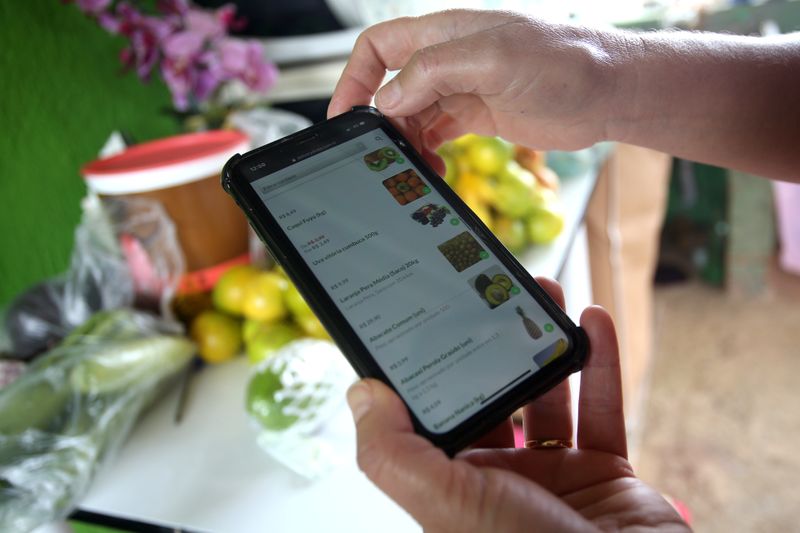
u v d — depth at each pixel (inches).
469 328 15.4
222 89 39.4
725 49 18.6
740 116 18.6
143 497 20.5
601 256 39.3
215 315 26.7
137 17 33.4
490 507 11.5
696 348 55.9
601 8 44.8
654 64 18.1
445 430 14.1
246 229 28.5
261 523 18.9
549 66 17.2
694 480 44.4
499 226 29.0
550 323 15.5
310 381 21.1
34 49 31.7
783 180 20.0
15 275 30.5
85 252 27.3
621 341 40.2
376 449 12.3
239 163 17.4
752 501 42.5
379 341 15.1
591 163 35.6
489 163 28.6
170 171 25.0
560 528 11.4
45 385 21.0
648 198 44.1
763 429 47.4
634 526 12.7
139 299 27.4
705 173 58.8
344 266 16.1
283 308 25.3
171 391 25.6
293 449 20.7
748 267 60.9
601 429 16.1
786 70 18.2
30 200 31.4
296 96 42.0
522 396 14.7
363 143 18.5
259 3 41.9
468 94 20.6
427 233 16.8
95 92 35.7
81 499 20.7
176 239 26.4
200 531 18.9
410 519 18.2
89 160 35.2
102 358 22.0
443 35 19.4
